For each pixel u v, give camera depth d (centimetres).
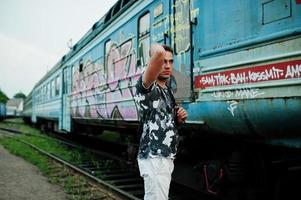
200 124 482
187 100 504
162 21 584
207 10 465
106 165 935
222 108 432
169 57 311
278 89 353
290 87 340
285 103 345
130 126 768
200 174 548
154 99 303
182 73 518
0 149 1446
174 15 546
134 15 704
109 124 902
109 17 909
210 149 552
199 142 572
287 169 434
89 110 1037
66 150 1323
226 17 430
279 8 358
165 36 572
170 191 643
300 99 329
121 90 770
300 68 331
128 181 752
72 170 905
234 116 415
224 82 429
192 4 497
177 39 536
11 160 1121
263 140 403
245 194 474
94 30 1009
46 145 1502
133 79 704
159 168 300
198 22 483
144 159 305
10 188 729
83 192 679
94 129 1253
